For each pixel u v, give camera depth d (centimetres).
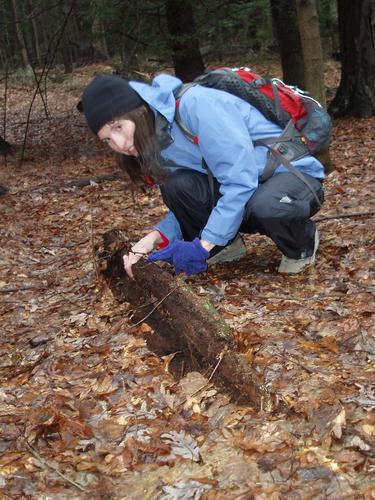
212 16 524
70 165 520
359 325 162
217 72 172
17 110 959
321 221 262
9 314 208
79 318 189
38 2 620
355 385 134
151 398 141
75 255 267
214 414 132
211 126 160
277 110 174
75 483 117
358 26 579
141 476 118
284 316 172
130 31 520
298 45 613
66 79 1194
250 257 226
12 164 549
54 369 161
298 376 141
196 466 119
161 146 153
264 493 108
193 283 206
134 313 173
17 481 119
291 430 123
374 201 289
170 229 192
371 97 587
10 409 145
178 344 154
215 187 184
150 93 151
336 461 114
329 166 348
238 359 138
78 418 137
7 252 283
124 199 364
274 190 179
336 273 199
